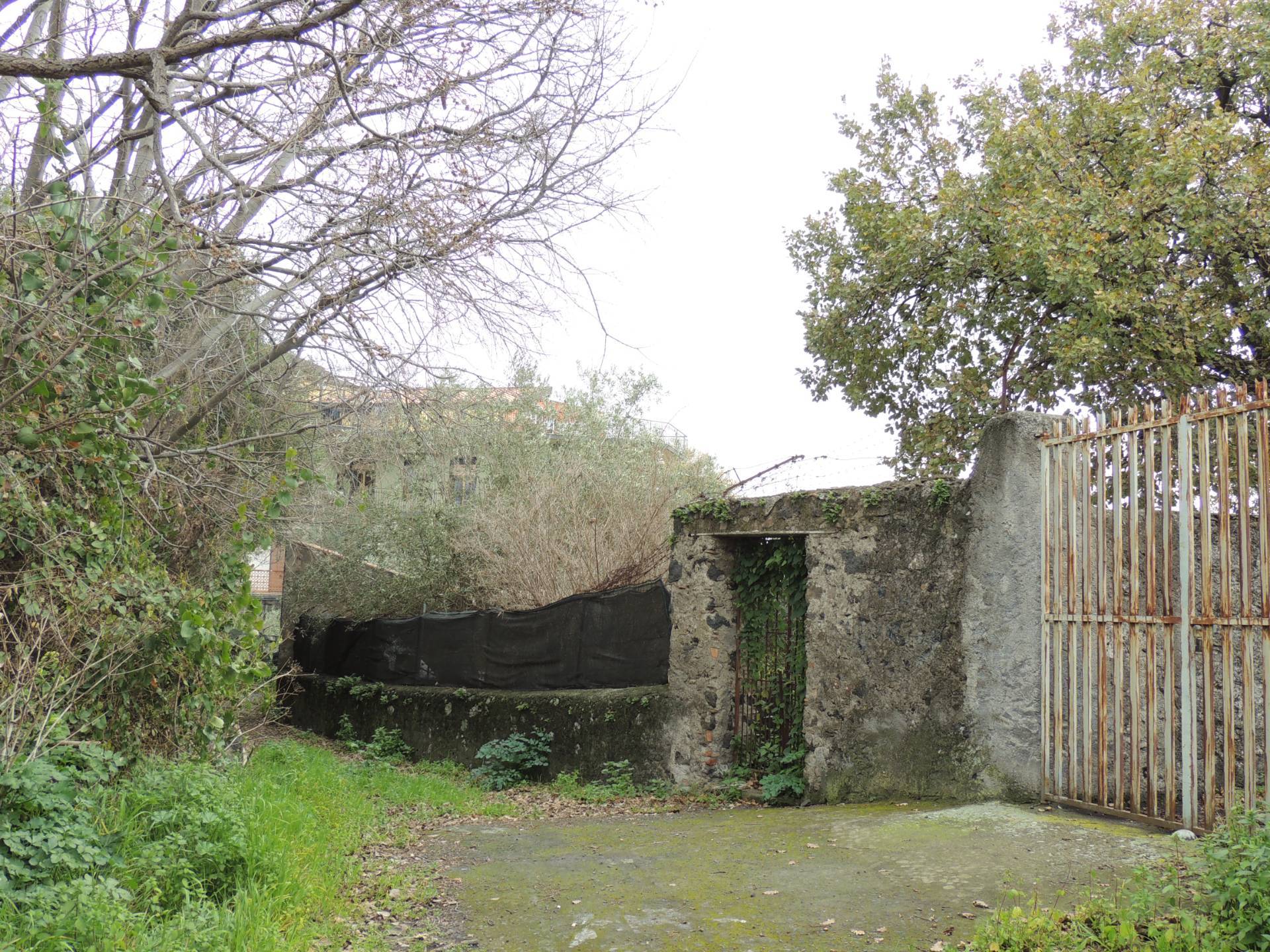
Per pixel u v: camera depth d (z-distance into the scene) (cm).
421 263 650
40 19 666
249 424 911
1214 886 387
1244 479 500
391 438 823
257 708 1069
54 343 553
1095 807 586
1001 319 1290
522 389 1455
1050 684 627
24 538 560
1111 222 1056
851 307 1387
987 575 670
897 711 732
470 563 1450
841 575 796
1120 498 582
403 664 1359
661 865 562
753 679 906
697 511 942
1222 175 1045
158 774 552
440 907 498
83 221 562
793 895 489
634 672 1013
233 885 461
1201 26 1176
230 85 593
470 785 1019
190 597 635
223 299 744
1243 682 493
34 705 496
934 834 562
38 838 420
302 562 1783
